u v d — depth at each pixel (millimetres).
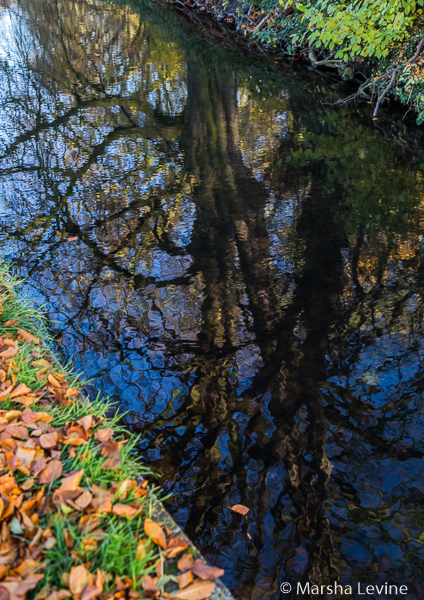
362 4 7953
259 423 2967
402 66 8523
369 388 3209
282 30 13594
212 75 12281
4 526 1643
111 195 6176
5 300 3395
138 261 4730
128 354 3531
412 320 3820
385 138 8102
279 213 5621
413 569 2205
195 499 2520
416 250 4781
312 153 7477
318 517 2426
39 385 2625
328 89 11023
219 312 3986
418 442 2834
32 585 1446
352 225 5309
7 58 14367
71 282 4402
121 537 1669
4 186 6445
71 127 8734
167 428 2932
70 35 17922
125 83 11570
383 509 2475
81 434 2207
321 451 2783
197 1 20688
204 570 1653
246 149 7684
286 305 4043
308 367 3393
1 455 1992
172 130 8578
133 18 21016
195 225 5398
